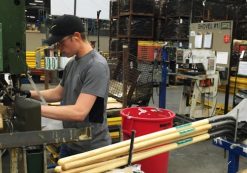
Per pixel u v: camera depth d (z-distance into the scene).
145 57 6.85
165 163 2.27
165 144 1.77
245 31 7.66
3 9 1.17
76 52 1.63
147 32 7.32
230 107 4.94
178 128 1.83
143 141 1.65
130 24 7.10
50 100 1.88
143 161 2.15
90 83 1.57
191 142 1.89
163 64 4.55
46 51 4.48
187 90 4.62
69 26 1.53
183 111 4.66
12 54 1.21
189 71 4.46
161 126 2.18
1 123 1.15
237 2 7.91
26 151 1.12
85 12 7.25
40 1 7.21
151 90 4.12
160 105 4.62
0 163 1.12
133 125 2.20
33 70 6.12
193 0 7.25
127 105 3.47
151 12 7.23
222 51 4.81
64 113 1.48
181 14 7.18
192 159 3.38
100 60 1.62
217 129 2.07
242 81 5.65
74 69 1.70
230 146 2.16
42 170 1.15
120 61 3.86
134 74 3.79
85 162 1.42
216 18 7.73
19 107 1.17
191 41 5.48
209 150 3.64
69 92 1.73
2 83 1.30
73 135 1.19
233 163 2.20
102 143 1.72
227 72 4.70
